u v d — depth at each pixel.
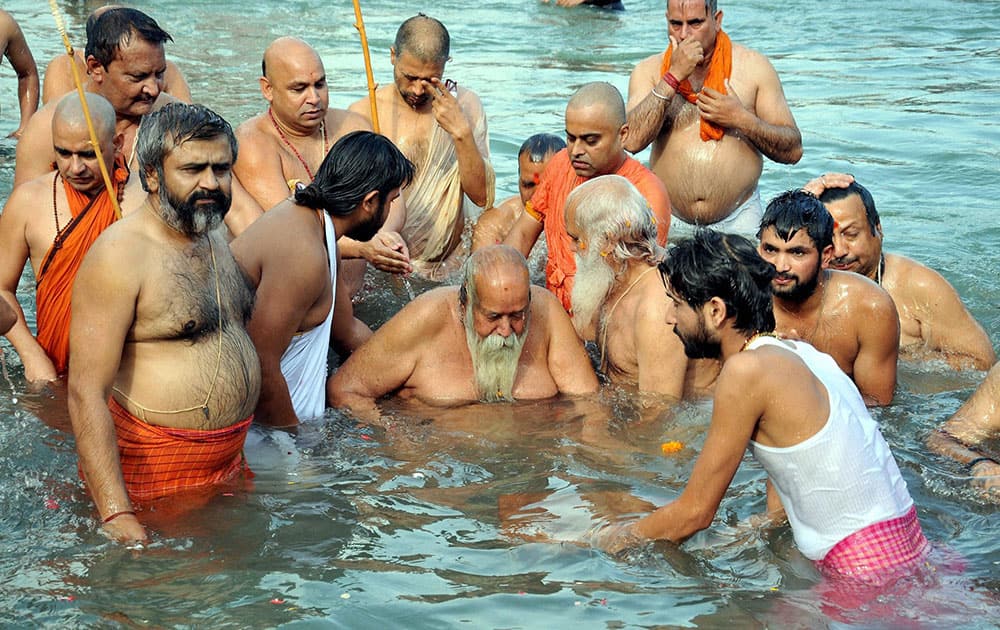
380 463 4.91
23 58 9.24
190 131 4.07
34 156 6.04
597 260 5.59
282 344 4.99
